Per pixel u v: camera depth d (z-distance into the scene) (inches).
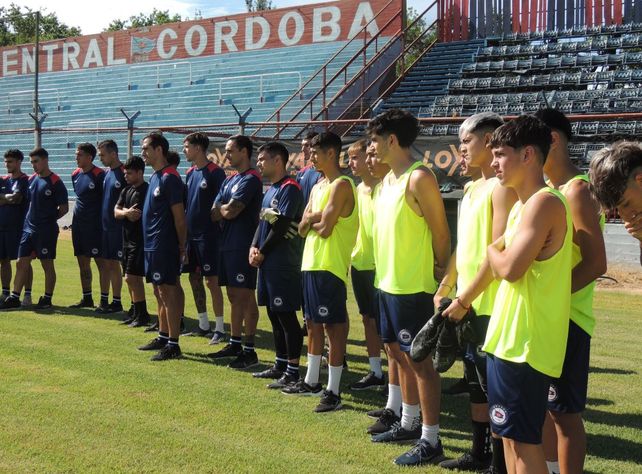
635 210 107.3
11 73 1258.0
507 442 110.7
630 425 176.4
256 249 211.0
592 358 249.8
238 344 243.8
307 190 257.1
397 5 916.6
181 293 243.3
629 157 105.2
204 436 162.2
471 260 135.7
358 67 882.1
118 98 1032.8
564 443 123.4
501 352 108.7
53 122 1031.0
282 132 780.0
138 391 197.5
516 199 125.0
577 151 587.5
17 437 158.2
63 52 1197.1
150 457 148.0
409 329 154.3
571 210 121.2
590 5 818.8
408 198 152.9
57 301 356.5
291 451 154.2
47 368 219.8
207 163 274.7
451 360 125.9
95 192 332.2
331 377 189.2
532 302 106.7
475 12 890.1
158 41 1110.4
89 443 155.6
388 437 161.9
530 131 106.1
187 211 275.0
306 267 192.4
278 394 200.5
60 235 719.1
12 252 343.6
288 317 208.1
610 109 658.2
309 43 985.5
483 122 138.4
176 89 999.0
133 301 295.1
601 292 405.1
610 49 776.9
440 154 393.1
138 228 288.7
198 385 206.4
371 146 159.0
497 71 809.5
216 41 1059.3
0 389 195.6
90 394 193.3
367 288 213.2
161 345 250.7
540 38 844.0
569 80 740.0
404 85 848.9
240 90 932.0
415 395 161.3
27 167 968.3
